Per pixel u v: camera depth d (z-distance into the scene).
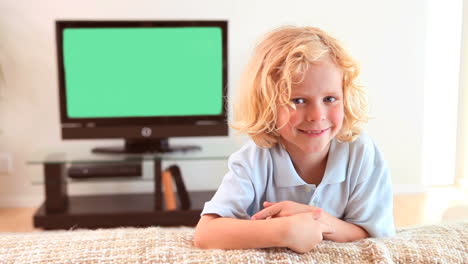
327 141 0.76
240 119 0.88
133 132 3.23
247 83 0.83
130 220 2.97
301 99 0.74
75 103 3.21
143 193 3.46
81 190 3.52
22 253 0.59
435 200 3.46
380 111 3.61
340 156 0.90
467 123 3.74
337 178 0.90
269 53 0.77
